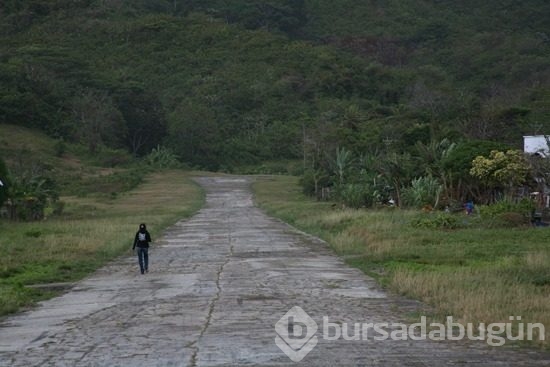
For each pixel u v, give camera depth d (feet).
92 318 44.45
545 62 384.06
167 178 266.16
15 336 39.65
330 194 185.47
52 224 125.80
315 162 210.59
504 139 204.64
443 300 46.55
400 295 51.29
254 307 46.37
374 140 210.59
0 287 59.52
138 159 314.14
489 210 107.14
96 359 32.58
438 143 158.10
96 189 224.53
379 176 155.84
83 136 304.50
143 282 61.41
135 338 37.11
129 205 185.47
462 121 216.13
